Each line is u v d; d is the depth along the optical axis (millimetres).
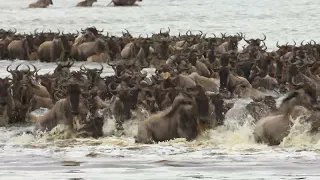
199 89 90250
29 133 98750
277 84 144125
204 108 89750
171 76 116750
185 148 85375
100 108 101562
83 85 101375
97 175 68625
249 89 129625
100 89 114812
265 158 78062
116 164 75625
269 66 156000
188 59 150625
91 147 88062
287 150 83062
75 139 94312
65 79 111562
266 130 87812
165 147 86375
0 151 85875
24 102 113500
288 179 65562
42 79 123562
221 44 197875
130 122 99812
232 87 131500
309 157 78250
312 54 169375
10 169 73500
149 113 99312
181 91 92062
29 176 68688
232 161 76812
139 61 181375
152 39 199250
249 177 67062
